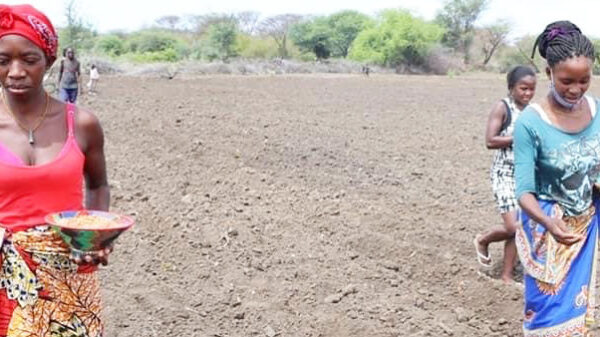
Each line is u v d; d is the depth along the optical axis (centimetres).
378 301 611
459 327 570
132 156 1144
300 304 605
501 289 633
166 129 1406
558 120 422
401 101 2555
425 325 570
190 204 861
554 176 427
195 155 1152
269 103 2197
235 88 2916
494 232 656
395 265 692
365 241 748
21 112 342
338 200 905
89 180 373
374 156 1241
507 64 6938
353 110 2097
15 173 332
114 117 1596
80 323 346
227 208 847
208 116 1648
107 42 6762
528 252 438
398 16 6212
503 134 642
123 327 553
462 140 1497
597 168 428
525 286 448
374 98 2662
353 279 656
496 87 3684
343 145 1331
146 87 2745
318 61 5959
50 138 345
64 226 323
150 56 6109
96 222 335
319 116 1861
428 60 6222
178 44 6950
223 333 553
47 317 340
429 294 632
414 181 1053
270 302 606
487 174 1134
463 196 970
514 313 596
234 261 688
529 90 634
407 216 847
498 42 7519
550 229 414
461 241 765
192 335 546
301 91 2905
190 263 681
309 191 942
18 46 331
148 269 666
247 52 7075
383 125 1711
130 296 605
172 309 584
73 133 350
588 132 423
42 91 348
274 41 7369
